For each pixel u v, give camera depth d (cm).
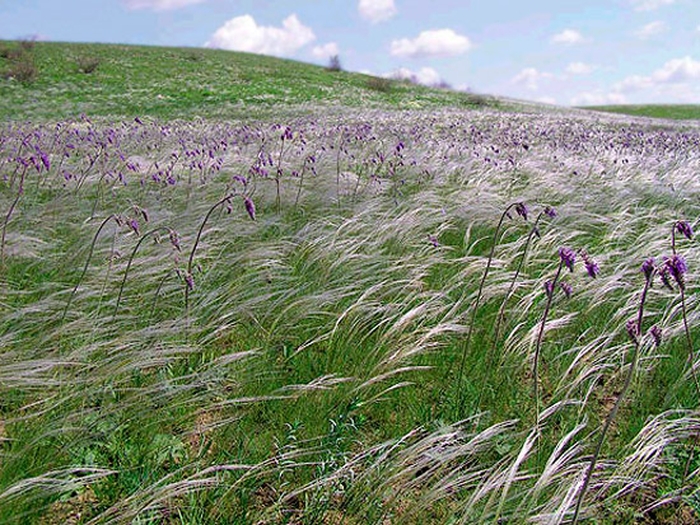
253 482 304
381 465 313
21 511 270
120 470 295
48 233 636
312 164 894
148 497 272
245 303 449
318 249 550
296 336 441
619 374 426
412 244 591
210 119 2680
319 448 330
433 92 5266
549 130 1962
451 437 329
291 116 2889
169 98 3750
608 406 400
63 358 357
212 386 378
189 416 345
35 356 381
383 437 359
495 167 970
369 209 657
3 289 467
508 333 462
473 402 377
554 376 424
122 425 321
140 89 4041
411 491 311
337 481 302
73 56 5025
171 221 635
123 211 702
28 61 4197
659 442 329
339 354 422
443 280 542
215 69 5106
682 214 791
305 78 5181
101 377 342
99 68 4634
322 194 778
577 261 536
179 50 5962
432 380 412
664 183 931
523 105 4975
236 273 520
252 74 5038
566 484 299
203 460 319
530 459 330
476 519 284
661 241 565
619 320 467
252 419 362
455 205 727
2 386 337
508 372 409
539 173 962
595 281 505
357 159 1102
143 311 463
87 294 444
